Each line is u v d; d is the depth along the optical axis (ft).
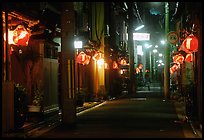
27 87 68.90
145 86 269.03
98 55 118.01
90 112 85.87
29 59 69.62
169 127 59.57
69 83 64.49
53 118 70.79
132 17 174.50
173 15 140.77
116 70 165.99
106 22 144.87
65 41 64.75
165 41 137.59
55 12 89.15
